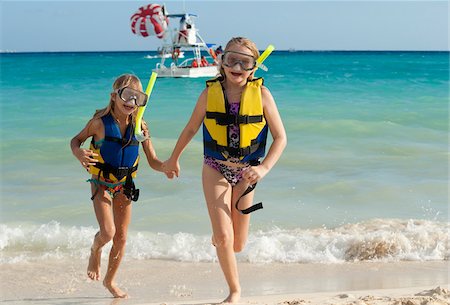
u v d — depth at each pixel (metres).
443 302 4.30
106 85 28.83
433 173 10.17
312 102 20.20
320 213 8.16
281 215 8.08
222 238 4.34
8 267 6.39
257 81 4.53
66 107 19.53
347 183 9.49
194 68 38.03
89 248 7.04
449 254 6.67
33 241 7.21
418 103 19.91
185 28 39.03
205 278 5.99
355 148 12.21
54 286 5.77
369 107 18.78
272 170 10.41
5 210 8.38
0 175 10.30
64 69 49.66
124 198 5.09
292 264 6.46
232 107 4.48
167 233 7.43
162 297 5.29
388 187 9.30
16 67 54.56
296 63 64.81
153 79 4.84
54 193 9.27
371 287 5.57
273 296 4.93
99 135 4.90
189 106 19.12
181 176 10.04
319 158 11.27
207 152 4.55
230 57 4.44
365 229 7.41
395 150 12.04
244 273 6.14
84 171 10.62
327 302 4.41
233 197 4.56
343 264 6.45
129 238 7.22
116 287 5.32
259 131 4.52
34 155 11.79
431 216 8.03
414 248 6.86
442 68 47.53
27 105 20.03
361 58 93.31
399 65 56.66
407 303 4.27
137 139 4.88
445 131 14.27
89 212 8.35
